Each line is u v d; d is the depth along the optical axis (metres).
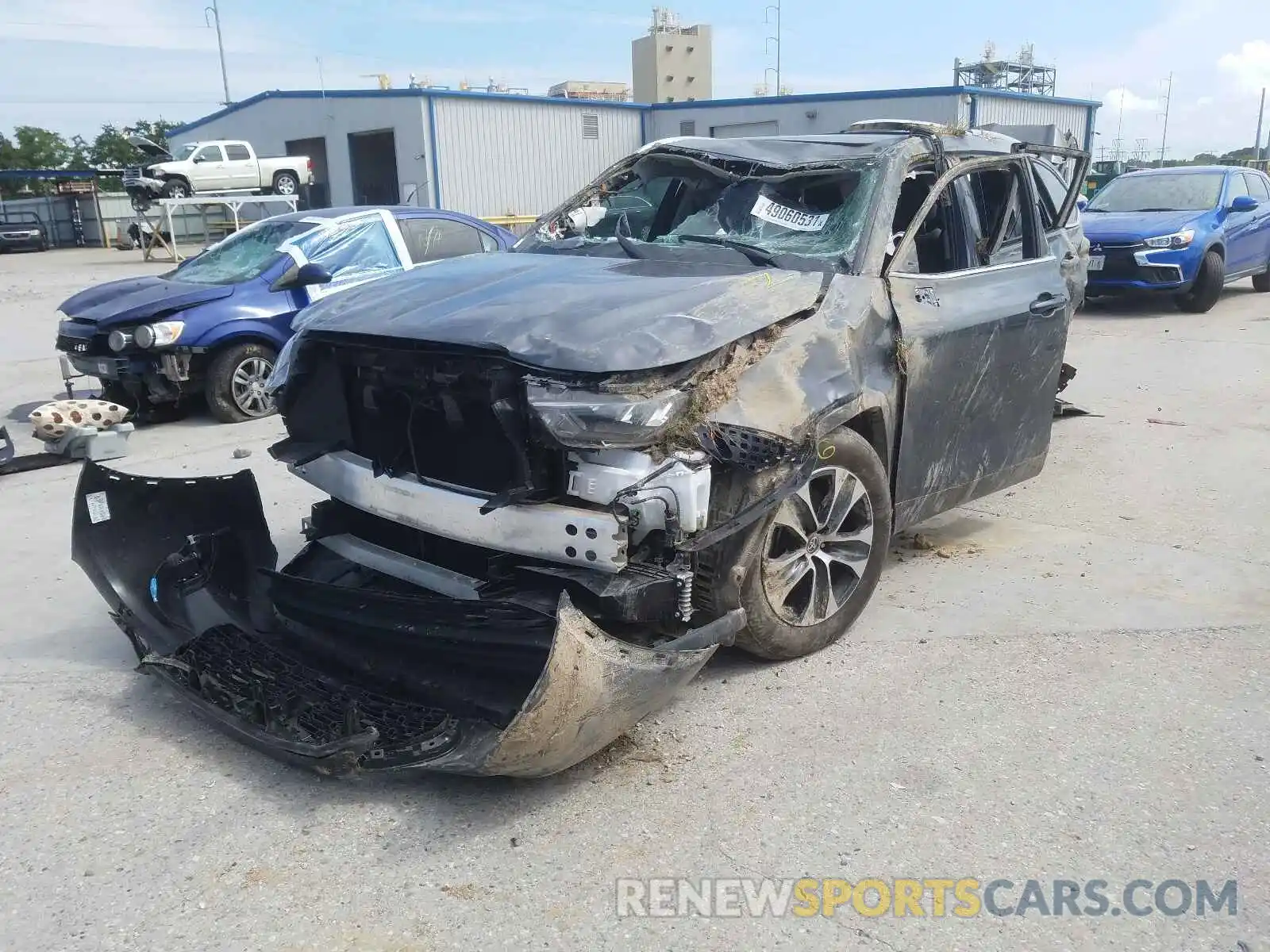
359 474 3.64
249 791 3.18
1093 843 2.86
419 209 9.53
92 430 7.18
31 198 46.78
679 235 4.42
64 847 2.91
